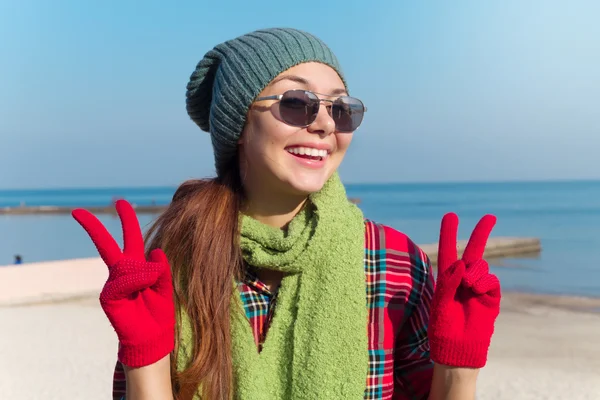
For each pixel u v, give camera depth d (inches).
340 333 68.1
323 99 70.2
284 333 70.9
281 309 71.1
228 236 73.2
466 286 62.8
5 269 705.6
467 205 3260.3
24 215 3075.8
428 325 66.5
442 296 63.1
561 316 508.1
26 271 689.0
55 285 593.0
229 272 71.8
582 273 837.8
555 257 1031.0
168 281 64.5
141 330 61.9
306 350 68.2
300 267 70.2
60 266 729.0
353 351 67.8
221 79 74.6
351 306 68.9
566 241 1334.9
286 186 69.9
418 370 73.0
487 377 311.4
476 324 62.8
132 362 62.1
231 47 76.6
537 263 952.9
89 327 420.8
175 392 70.4
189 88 85.0
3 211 3223.4
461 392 63.3
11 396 272.2
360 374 67.6
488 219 67.3
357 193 6122.1
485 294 63.2
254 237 72.1
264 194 74.2
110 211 2746.1
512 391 287.4
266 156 69.8
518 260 994.1
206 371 67.8
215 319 69.3
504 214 2411.4
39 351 352.8
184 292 73.0
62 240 1785.2
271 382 69.6
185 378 68.5
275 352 70.5
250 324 72.2
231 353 69.6
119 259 62.5
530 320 487.8
